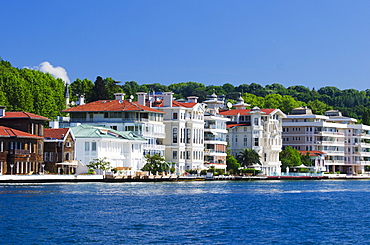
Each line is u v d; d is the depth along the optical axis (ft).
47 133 623.36
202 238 296.71
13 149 571.28
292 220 360.07
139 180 628.28
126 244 280.51
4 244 275.39
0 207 368.89
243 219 358.64
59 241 283.18
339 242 294.25
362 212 405.39
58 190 481.87
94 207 386.73
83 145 641.81
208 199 462.19
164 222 338.54
